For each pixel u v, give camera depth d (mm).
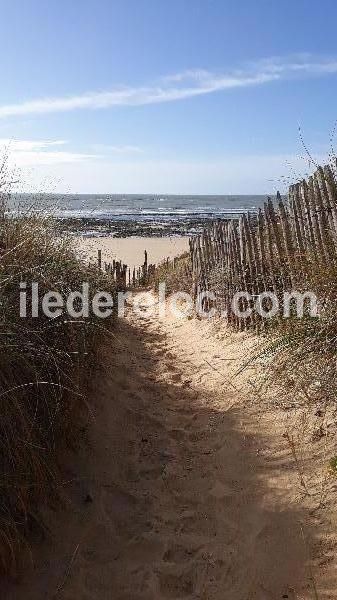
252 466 3650
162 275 13641
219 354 6438
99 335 4988
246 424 4254
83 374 4094
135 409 4926
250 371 5234
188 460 4008
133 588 2744
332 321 3879
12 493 2773
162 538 3111
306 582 2545
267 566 2734
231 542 3002
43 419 3229
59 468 3533
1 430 2770
